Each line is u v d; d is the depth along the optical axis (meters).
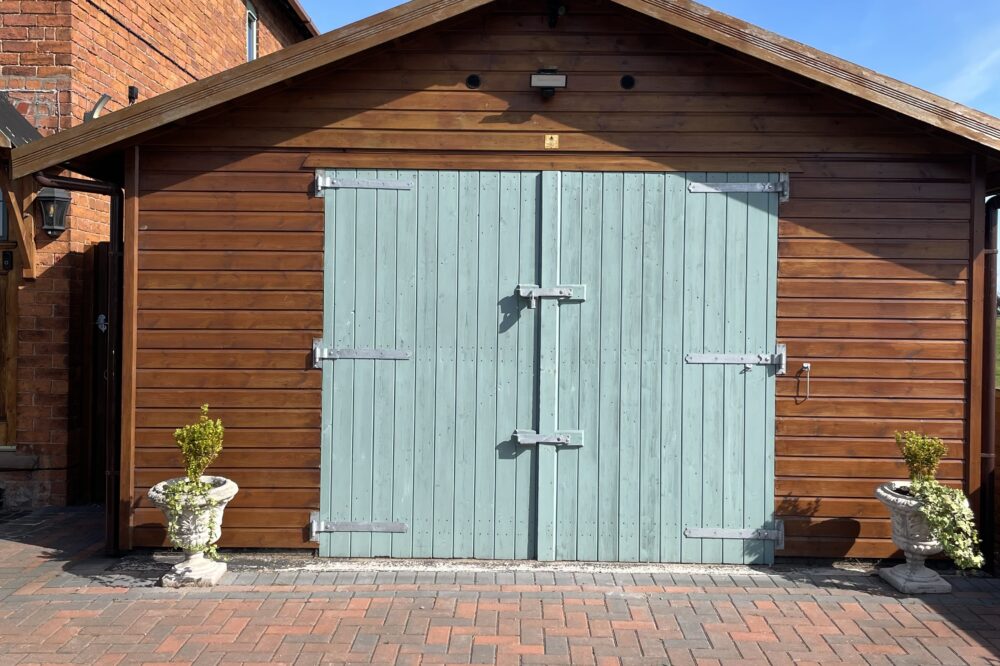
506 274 5.46
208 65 9.67
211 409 5.49
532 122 5.46
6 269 6.89
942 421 5.42
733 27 5.05
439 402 5.48
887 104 4.99
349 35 5.09
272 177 5.48
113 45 7.42
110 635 4.27
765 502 5.44
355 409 5.48
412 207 5.47
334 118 5.46
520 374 5.46
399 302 5.48
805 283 5.43
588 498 5.45
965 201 5.39
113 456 5.57
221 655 4.05
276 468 5.50
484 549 5.47
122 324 5.61
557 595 4.85
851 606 4.74
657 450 5.45
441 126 5.46
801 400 5.43
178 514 4.89
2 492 6.90
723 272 5.44
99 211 7.35
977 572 5.35
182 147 5.45
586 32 5.45
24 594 4.82
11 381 6.91
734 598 4.83
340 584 5.01
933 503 4.82
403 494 5.48
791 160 5.42
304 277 5.48
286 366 5.49
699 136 5.43
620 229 5.45
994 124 4.91
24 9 6.75
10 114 6.49
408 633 4.31
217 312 5.48
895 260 5.41
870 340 5.43
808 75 5.04
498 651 4.11
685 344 5.45
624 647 4.17
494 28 5.46
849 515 5.43
